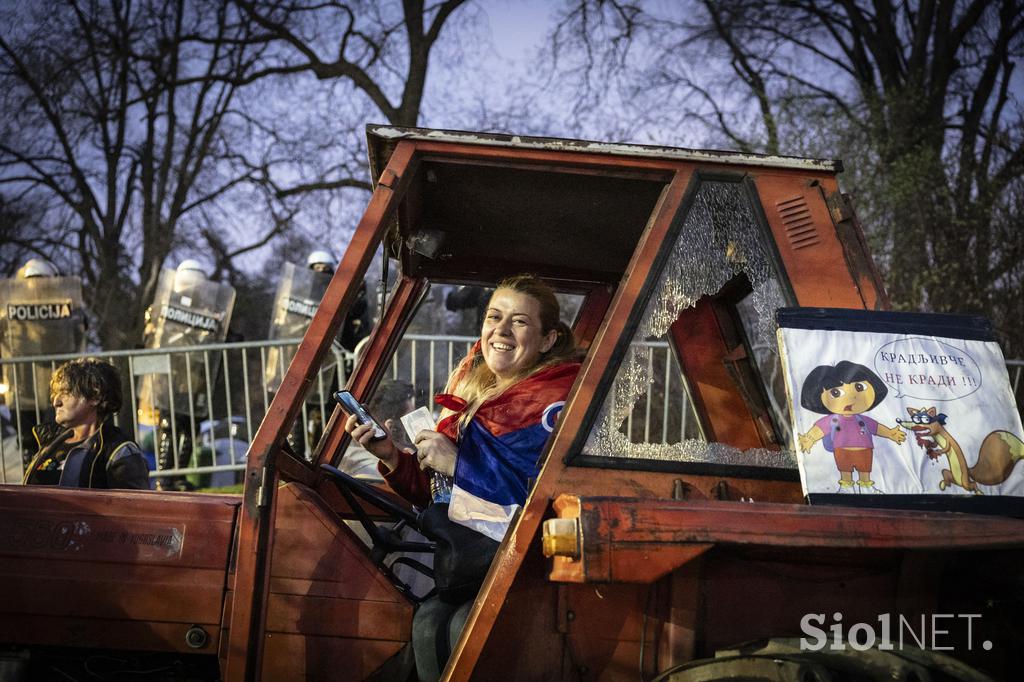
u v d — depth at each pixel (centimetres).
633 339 225
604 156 235
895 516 203
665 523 195
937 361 223
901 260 942
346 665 237
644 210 280
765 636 215
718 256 233
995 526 202
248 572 222
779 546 201
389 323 338
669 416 575
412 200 277
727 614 215
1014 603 222
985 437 216
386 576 257
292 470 292
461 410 271
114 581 239
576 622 219
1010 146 1071
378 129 234
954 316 229
